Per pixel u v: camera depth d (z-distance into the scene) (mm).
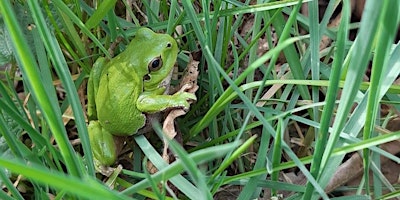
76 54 305
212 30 287
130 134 282
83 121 241
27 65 203
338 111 221
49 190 278
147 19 313
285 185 271
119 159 297
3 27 285
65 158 221
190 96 281
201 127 284
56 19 293
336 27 321
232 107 293
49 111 212
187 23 294
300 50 309
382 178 279
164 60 282
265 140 275
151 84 282
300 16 301
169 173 226
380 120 301
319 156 234
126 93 278
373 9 190
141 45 283
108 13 285
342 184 292
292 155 243
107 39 299
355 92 211
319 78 290
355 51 202
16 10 287
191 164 200
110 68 283
